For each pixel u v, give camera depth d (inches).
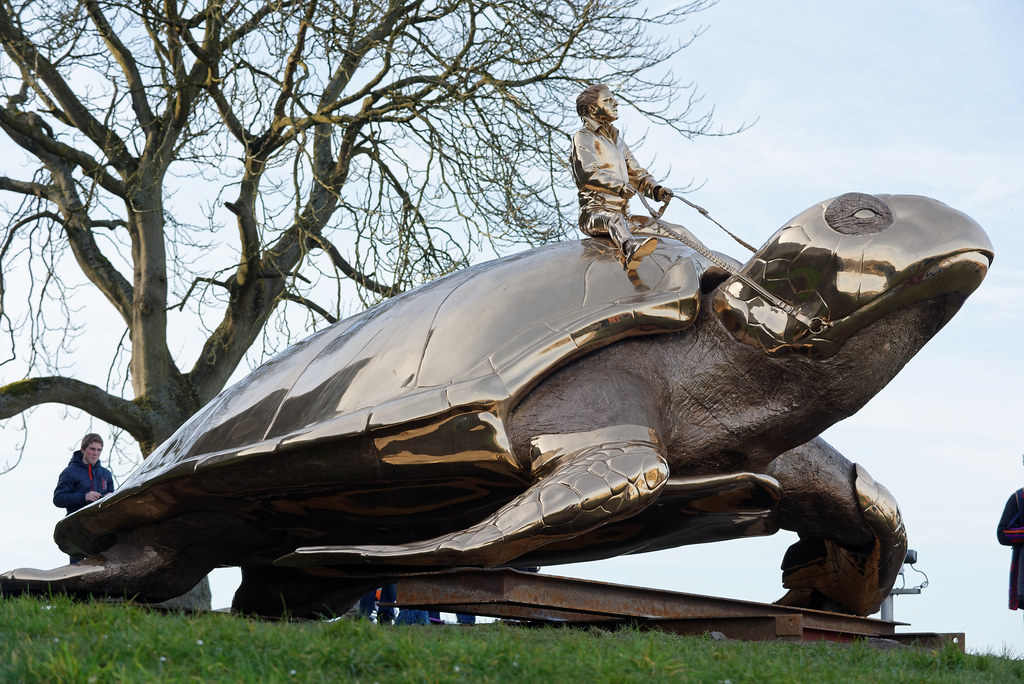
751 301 273.0
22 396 541.3
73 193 606.5
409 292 314.5
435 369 261.3
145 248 603.2
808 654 206.5
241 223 577.0
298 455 267.9
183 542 314.7
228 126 583.8
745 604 283.1
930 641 290.4
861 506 310.3
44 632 169.6
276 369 308.0
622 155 304.7
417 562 239.3
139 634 159.8
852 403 279.1
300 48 542.0
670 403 276.1
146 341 597.9
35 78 573.0
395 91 571.2
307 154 553.9
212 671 144.5
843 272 261.1
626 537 299.1
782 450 289.1
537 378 256.2
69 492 389.4
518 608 277.6
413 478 265.1
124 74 605.6
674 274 276.5
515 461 254.7
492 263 308.5
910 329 271.7
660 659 163.9
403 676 147.1
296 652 153.7
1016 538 319.0
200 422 310.2
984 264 261.4
